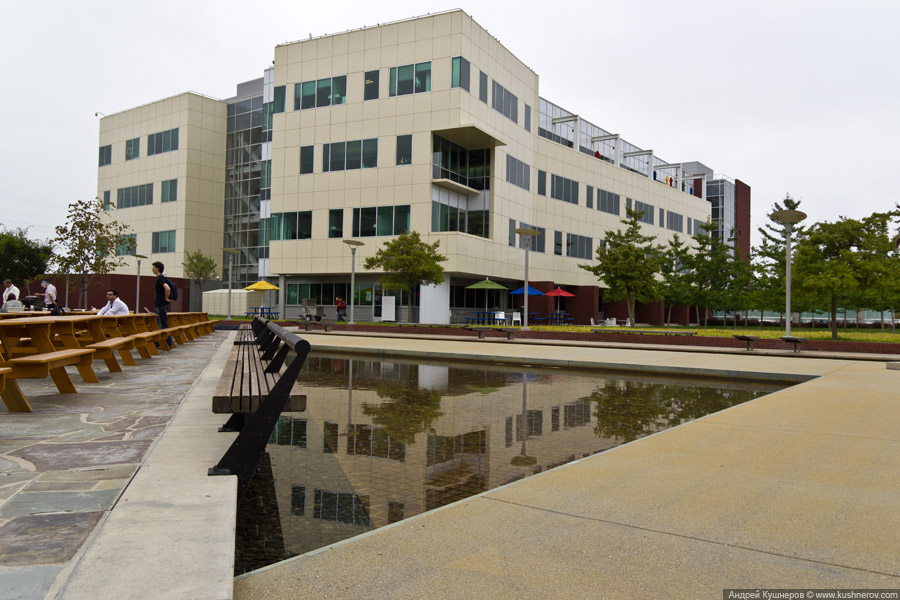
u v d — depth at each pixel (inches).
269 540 148.2
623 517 150.6
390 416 338.0
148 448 194.5
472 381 507.5
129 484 152.2
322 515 168.7
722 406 382.6
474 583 111.9
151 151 2164.1
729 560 124.0
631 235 1674.5
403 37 1485.0
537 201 1781.5
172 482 151.9
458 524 145.3
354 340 965.2
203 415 246.4
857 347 793.6
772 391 460.4
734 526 144.4
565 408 370.9
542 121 2027.6
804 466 203.8
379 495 189.6
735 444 239.6
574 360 649.0
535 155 1781.5
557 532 139.8
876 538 136.9
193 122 2080.5
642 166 2637.8
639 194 2292.1
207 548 110.0
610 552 127.6
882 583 113.6
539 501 164.1
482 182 1589.6
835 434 259.8
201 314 880.3
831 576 116.6
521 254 1697.8
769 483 182.5
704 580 114.3
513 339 1013.2
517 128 1683.1
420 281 1263.5
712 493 171.9
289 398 184.1
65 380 305.9
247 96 2135.8
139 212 2194.9
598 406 380.2
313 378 520.4
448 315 1467.8
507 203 1630.2
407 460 237.3
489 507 158.9
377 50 1519.4
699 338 901.2
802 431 266.5
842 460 212.7
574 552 127.5
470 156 1615.4
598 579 114.2
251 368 257.8
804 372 546.6
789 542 134.3
